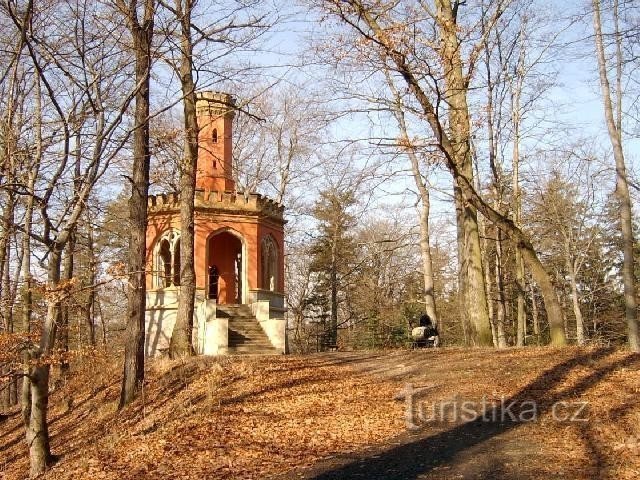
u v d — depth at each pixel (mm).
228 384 16359
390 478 7832
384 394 14016
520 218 28859
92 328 27516
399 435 10367
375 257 41594
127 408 16703
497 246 29625
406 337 39000
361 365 18797
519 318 27484
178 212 26219
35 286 13078
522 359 16047
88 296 24438
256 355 21422
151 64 13539
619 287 42531
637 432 9047
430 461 8500
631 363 14438
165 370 18766
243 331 24203
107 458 11242
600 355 15570
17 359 14211
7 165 13055
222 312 25312
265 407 13703
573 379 13312
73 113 12797
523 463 8062
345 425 11484
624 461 7770
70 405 20031
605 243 42906
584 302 42938
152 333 25625
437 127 15531
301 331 45094
